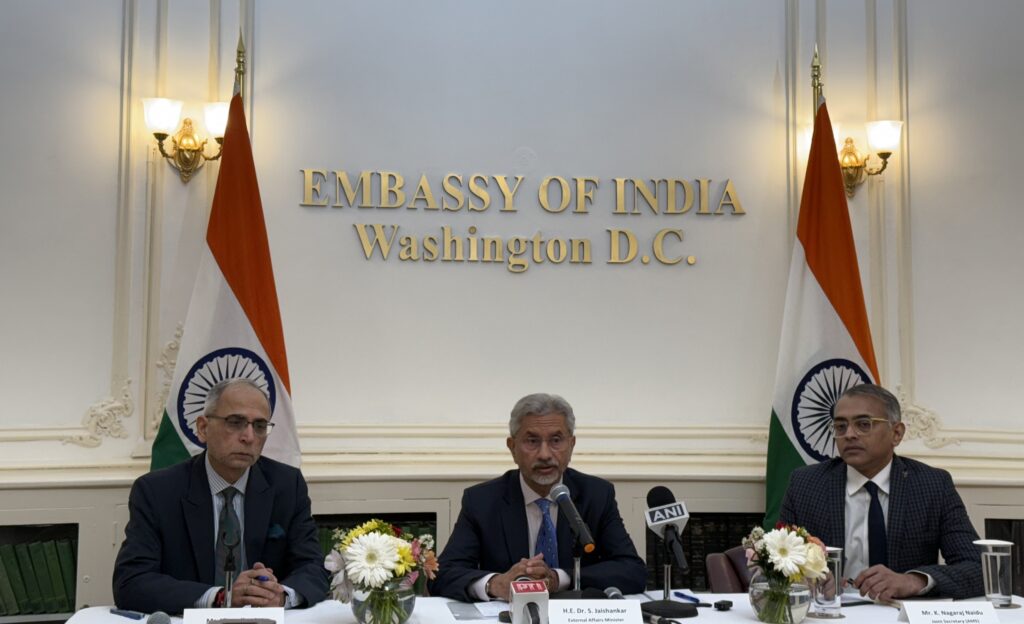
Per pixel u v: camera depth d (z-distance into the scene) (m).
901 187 4.71
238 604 2.54
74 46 4.36
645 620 2.54
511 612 2.39
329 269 4.52
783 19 4.79
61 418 4.25
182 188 4.39
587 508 3.14
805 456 4.32
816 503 3.25
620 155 4.72
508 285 4.62
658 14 4.78
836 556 2.60
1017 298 4.71
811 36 4.79
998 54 4.79
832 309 4.37
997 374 4.68
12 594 4.05
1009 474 4.53
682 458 4.55
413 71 4.64
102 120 4.37
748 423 4.67
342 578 2.44
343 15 4.60
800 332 4.39
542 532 3.11
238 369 4.10
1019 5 4.79
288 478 3.04
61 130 4.33
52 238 4.30
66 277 4.30
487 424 4.53
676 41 4.77
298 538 2.98
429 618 2.54
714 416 4.66
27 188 4.29
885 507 3.20
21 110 4.30
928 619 2.44
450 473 4.34
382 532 2.47
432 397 4.54
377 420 4.50
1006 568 2.63
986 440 4.61
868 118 4.74
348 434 4.43
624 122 4.73
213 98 4.45
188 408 4.05
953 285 4.70
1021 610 2.59
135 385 4.31
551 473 3.07
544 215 4.66
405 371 4.54
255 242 4.18
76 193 4.32
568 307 4.64
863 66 4.76
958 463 4.56
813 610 2.60
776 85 4.79
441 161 4.62
